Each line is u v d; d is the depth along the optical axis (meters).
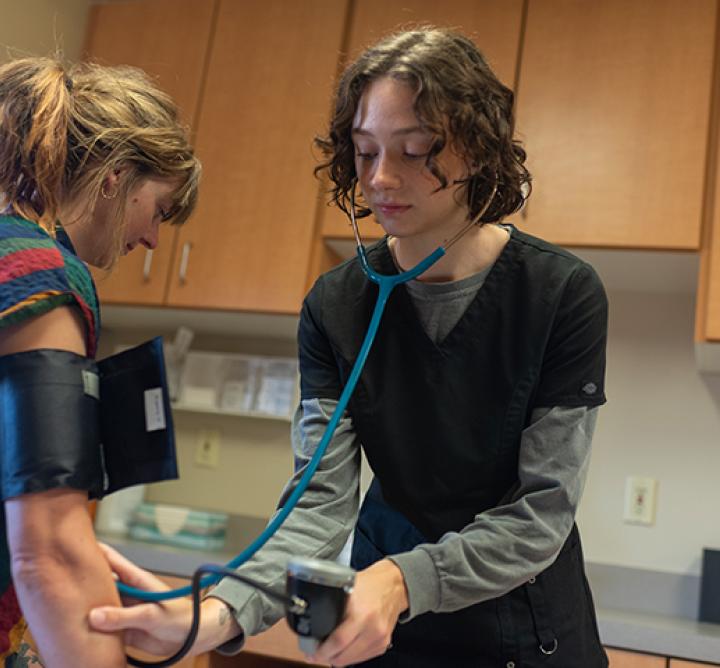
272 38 2.92
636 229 2.39
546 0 2.63
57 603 0.88
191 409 3.01
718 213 2.34
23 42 2.93
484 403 1.23
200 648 1.00
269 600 1.10
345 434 1.28
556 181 2.49
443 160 1.05
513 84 2.59
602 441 2.67
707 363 2.52
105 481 0.96
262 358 2.98
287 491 1.26
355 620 0.92
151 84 1.24
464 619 1.26
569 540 1.31
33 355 0.90
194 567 2.38
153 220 1.24
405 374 1.26
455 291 1.24
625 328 2.73
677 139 2.42
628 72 2.51
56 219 1.06
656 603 2.54
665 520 2.58
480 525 1.12
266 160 2.83
